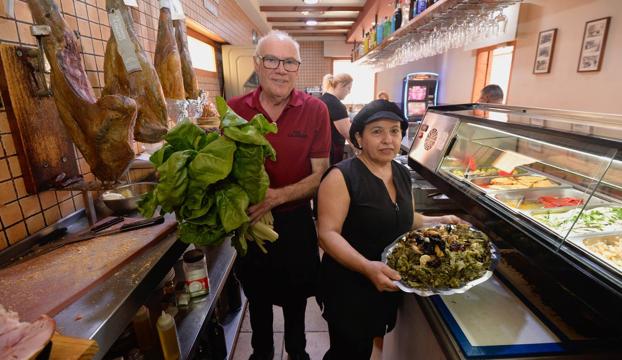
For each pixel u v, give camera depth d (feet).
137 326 4.26
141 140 3.81
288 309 5.43
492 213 3.58
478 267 3.08
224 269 5.59
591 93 8.18
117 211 3.86
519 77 10.94
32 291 2.36
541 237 2.89
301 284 5.15
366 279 3.89
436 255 3.19
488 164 5.22
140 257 3.04
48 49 2.90
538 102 10.03
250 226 3.41
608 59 7.69
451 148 5.04
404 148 10.62
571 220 3.15
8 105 3.18
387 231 3.85
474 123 4.52
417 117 19.83
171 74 4.66
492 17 7.53
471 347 2.65
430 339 3.32
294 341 5.59
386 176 4.00
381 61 16.97
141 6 5.84
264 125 3.11
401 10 10.91
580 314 2.85
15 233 3.28
